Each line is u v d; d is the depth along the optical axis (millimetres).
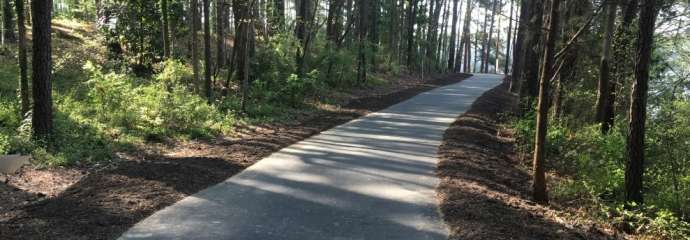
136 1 19641
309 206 7184
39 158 9430
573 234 6637
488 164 10594
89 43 19953
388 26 42281
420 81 36031
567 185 9766
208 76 16469
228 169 9266
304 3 25109
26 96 11742
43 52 10297
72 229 5992
